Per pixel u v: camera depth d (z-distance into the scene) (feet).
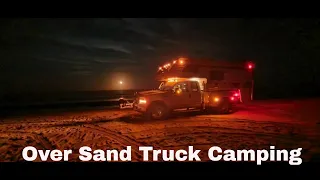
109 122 40.34
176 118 42.65
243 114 47.01
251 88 59.00
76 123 40.16
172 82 45.03
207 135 29.50
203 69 52.13
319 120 39.68
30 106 76.43
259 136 28.76
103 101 92.07
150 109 41.01
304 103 67.92
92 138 28.96
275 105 62.75
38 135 31.17
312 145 24.57
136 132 31.91
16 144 26.61
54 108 68.33
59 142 27.32
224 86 54.75
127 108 56.03
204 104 44.65
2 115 53.01
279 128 33.30
